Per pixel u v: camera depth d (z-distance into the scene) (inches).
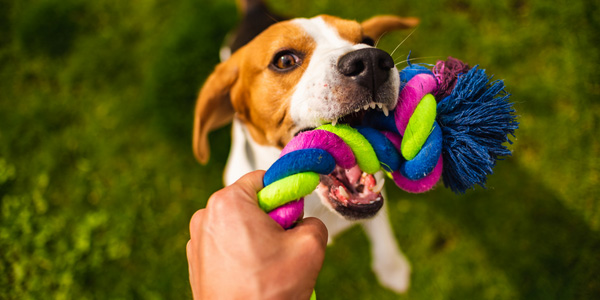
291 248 11.9
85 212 27.7
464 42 29.7
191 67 29.8
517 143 26.8
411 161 14.0
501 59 28.9
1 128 30.5
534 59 28.6
